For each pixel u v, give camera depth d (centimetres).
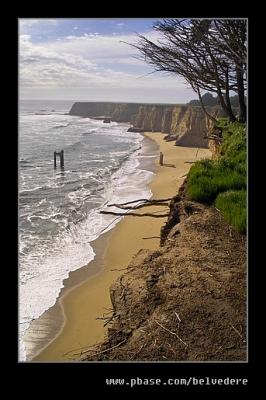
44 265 1097
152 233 1330
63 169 2958
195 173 801
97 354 397
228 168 816
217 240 582
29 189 2233
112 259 1146
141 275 528
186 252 561
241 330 397
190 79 1170
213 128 1356
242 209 623
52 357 660
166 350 387
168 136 5778
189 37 1009
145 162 3509
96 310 824
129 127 8325
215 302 444
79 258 1158
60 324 771
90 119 10231
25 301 868
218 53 1052
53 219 1602
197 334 402
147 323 436
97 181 2519
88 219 1588
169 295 470
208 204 712
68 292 922
